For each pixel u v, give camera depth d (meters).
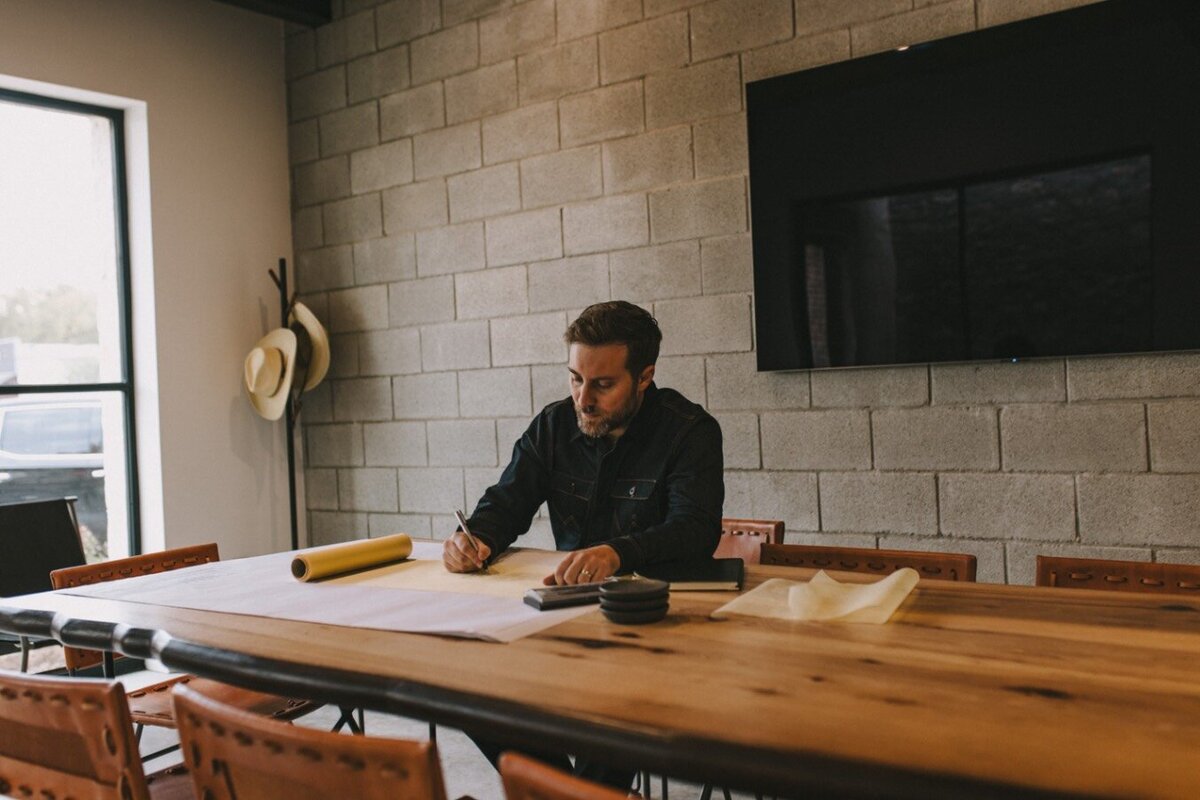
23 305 3.67
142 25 3.92
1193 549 2.48
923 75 2.80
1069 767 0.75
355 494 4.25
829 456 3.04
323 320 4.34
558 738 0.92
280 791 0.93
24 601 1.70
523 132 3.70
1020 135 2.66
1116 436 2.58
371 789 0.85
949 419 2.84
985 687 0.96
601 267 3.50
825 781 0.77
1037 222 2.64
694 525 1.72
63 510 3.18
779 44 3.10
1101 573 1.62
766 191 3.09
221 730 0.96
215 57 4.18
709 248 3.25
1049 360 2.68
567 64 3.57
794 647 1.14
